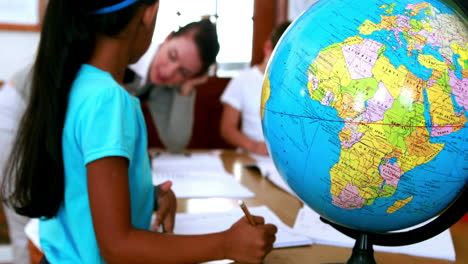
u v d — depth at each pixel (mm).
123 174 632
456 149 492
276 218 906
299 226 857
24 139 683
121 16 664
